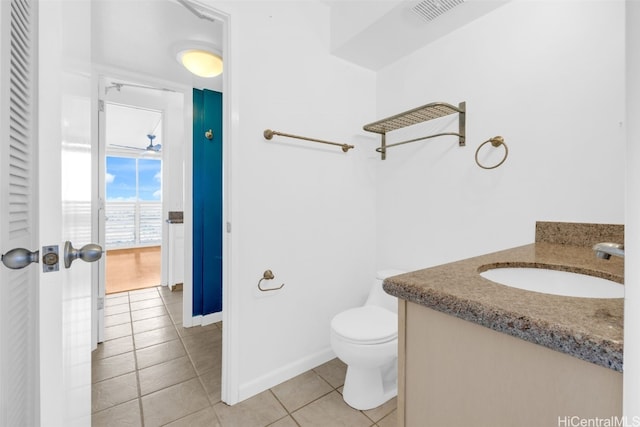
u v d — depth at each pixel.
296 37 1.72
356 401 1.44
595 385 0.40
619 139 1.13
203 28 1.72
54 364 0.64
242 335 1.52
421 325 0.63
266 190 1.61
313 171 1.81
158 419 1.37
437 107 1.55
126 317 2.58
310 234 1.81
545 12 1.32
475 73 1.56
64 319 0.69
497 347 0.51
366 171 2.09
